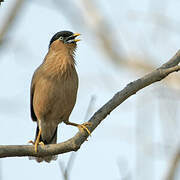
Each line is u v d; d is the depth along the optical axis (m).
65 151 8.45
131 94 8.80
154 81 8.79
